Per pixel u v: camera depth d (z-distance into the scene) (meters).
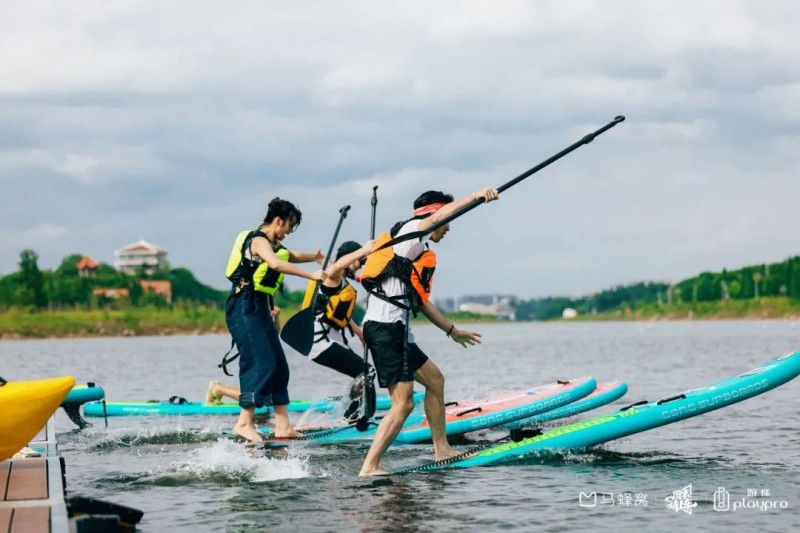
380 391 15.37
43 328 126.19
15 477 6.95
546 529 6.31
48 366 33.06
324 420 13.02
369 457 8.32
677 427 11.35
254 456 9.42
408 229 8.19
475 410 10.80
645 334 80.94
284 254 10.58
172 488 7.84
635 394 16.80
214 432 11.45
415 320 8.85
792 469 8.47
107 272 168.62
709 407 8.88
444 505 7.03
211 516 6.76
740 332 82.12
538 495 7.35
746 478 8.04
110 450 10.41
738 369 24.75
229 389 13.80
